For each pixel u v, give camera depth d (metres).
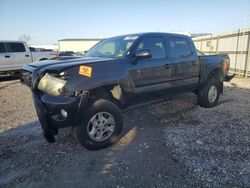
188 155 3.50
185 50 5.26
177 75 4.96
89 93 3.57
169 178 2.95
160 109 5.82
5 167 3.30
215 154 3.52
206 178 2.93
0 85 10.27
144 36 4.45
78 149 3.78
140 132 4.43
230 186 2.78
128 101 4.08
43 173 3.13
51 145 3.94
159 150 3.69
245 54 12.29
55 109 3.32
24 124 5.01
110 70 3.75
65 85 3.30
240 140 3.99
